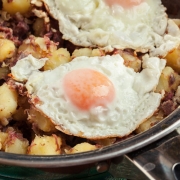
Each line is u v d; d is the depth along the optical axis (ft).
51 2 1.68
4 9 1.69
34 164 1.29
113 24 1.65
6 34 1.63
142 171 1.28
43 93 1.48
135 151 1.31
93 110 1.46
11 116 1.51
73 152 1.41
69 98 1.47
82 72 1.51
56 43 1.63
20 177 1.38
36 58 1.58
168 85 1.57
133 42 1.63
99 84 1.48
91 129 1.46
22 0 1.68
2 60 1.57
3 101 1.48
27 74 1.54
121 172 1.33
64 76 1.51
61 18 1.66
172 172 1.27
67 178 1.38
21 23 1.68
